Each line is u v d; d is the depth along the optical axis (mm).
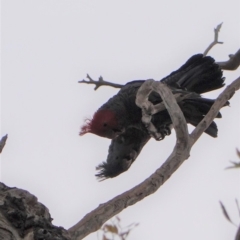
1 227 4973
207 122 8500
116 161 13086
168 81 13234
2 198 5285
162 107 9906
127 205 6738
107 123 13234
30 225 5121
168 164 7512
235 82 9062
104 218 6320
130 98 13320
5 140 6570
